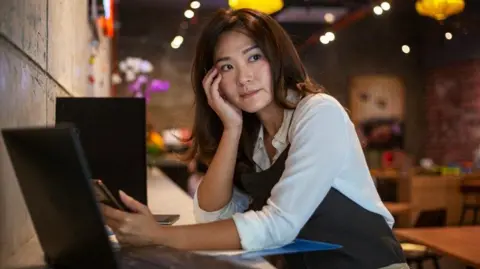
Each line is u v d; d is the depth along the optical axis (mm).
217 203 1468
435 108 9891
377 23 10133
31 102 1236
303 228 1310
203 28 1395
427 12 5277
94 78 3691
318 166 1202
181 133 6504
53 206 788
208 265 826
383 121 10180
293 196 1176
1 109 930
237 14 1333
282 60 1326
